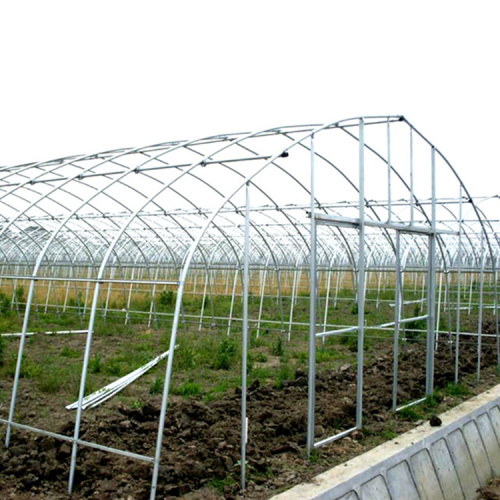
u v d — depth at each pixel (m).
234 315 22.12
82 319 20.00
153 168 10.02
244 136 9.03
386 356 14.49
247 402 10.24
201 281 31.39
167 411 9.41
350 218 9.02
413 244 23.08
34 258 26.09
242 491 6.84
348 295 28.53
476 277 26.47
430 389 11.02
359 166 9.33
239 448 7.89
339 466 7.68
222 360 13.31
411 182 10.64
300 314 22.44
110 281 7.44
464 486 9.04
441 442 9.04
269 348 15.63
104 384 11.59
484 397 11.23
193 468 7.05
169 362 6.40
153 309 19.05
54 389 10.91
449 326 14.56
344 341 16.80
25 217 18.53
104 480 6.86
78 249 24.97
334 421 9.33
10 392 10.77
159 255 24.92
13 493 6.64
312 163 8.46
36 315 21.31
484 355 14.91
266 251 26.69
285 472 7.43
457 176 11.91
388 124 10.08
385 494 7.54
